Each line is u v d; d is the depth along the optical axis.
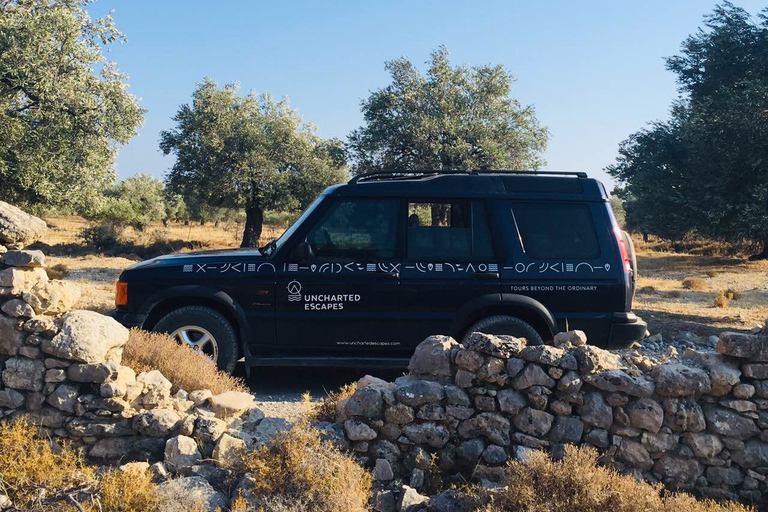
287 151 37.72
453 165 30.19
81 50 22.25
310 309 6.52
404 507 3.83
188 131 36.41
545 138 30.75
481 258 6.58
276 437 4.09
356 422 4.41
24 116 22.33
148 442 4.35
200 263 6.61
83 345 4.40
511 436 4.44
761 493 4.27
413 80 31.70
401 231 6.65
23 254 4.45
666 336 10.98
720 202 26.38
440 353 4.69
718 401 4.39
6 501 3.60
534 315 6.60
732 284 23.59
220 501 3.73
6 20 20.92
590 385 4.45
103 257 28.16
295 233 6.66
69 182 22.97
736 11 30.30
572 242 6.66
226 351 6.48
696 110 29.12
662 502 3.77
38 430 4.37
